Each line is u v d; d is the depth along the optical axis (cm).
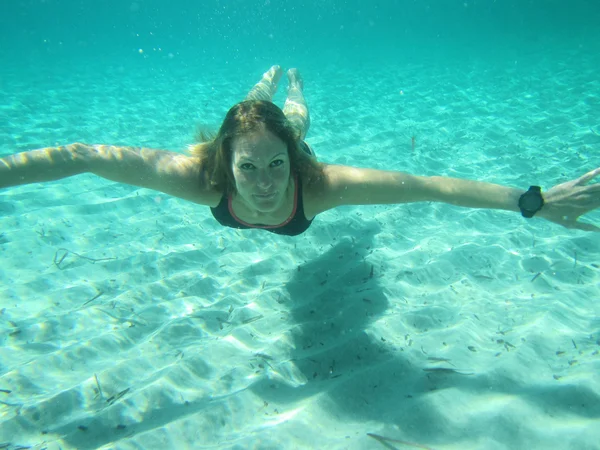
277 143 90
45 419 98
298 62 936
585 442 83
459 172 243
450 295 136
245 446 88
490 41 1149
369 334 118
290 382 106
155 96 534
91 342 120
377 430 89
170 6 3559
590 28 1213
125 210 204
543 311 124
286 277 151
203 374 109
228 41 1947
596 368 99
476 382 99
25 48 1413
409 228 182
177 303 139
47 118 389
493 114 373
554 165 244
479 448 84
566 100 392
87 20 3612
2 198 208
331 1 3127
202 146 108
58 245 170
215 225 191
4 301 138
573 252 156
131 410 99
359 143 306
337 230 183
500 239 167
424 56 912
